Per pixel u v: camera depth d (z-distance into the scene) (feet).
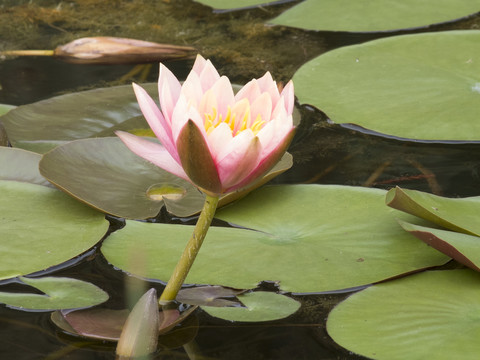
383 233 6.01
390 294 5.83
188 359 5.70
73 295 5.84
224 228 6.05
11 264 5.91
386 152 6.41
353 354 5.71
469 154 6.38
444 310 5.78
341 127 6.54
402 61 6.78
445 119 6.46
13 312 5.81
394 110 6.53
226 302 5.83
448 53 6.79
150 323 5.70
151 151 5.73
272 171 6.18
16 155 6.27
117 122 6.50
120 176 6.20
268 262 5.93
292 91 5.72
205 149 5.59
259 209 6.13
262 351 5.72
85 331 5.74
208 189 5.66
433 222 5.99
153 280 5.90
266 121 5.70
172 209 6.11
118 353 5.70
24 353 5.72
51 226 6.04
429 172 6.31
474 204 6.06
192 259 5.77
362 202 6.13
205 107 5.71
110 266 5.94
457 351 5.67
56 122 6.48
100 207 6.08
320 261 5.93
